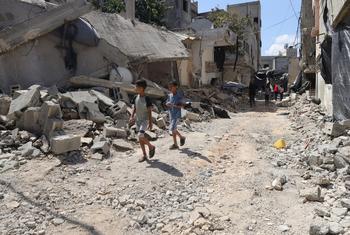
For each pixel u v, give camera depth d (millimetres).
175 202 5617
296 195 5848
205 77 26219
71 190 5883
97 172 6766
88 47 13227
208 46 23656
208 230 4719
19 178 6164
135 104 7523
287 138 10609
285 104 22406
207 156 8102
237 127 12758
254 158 8188
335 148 7312
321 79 15461
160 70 19531
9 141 7594
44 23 11805
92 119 9297
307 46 19766
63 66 12711
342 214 4973
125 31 16984
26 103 8430
